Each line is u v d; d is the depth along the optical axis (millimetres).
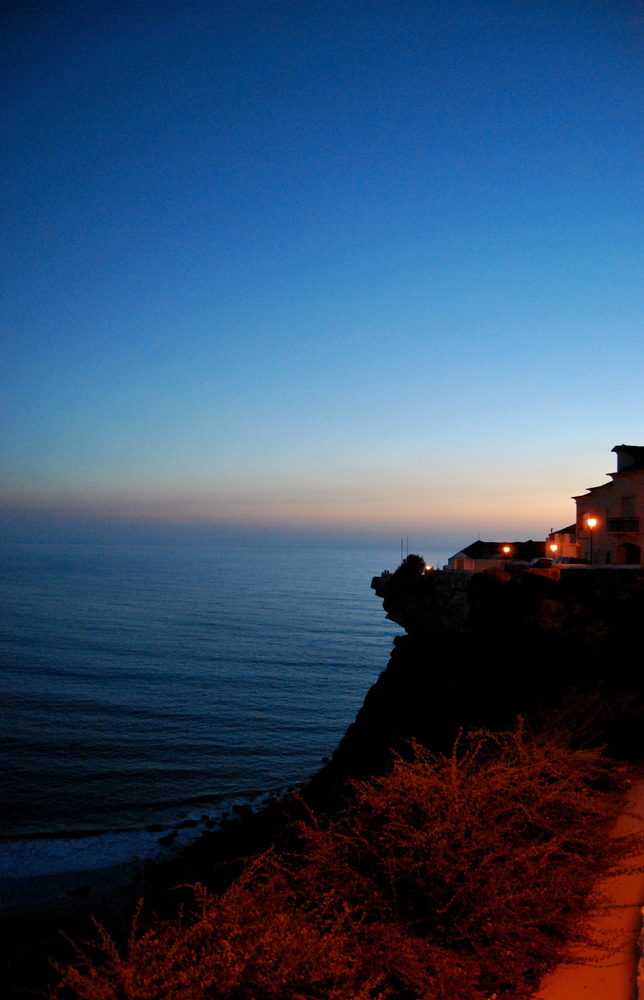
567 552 47469
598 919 5562
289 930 4188
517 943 5000
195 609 151625
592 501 38781
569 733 10547
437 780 6188
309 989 4117
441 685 26750
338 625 126125
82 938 17719
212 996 3689
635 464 35875
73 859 27031
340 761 27141
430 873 5180
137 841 29422
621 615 24172
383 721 27750
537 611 25922
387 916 5195
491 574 30297
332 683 71875
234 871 18844
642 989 4492
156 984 3809
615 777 9398
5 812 33688
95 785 38406
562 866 5961
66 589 199875
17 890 23328
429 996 4504
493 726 19250
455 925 5039
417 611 34375
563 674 22359
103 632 110812
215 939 4133
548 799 6676
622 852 6707
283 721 55094
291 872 5707
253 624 125938
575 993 4574
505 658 25359
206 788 38344
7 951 18266
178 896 19531
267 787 38906
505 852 5465
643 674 19016
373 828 6121
